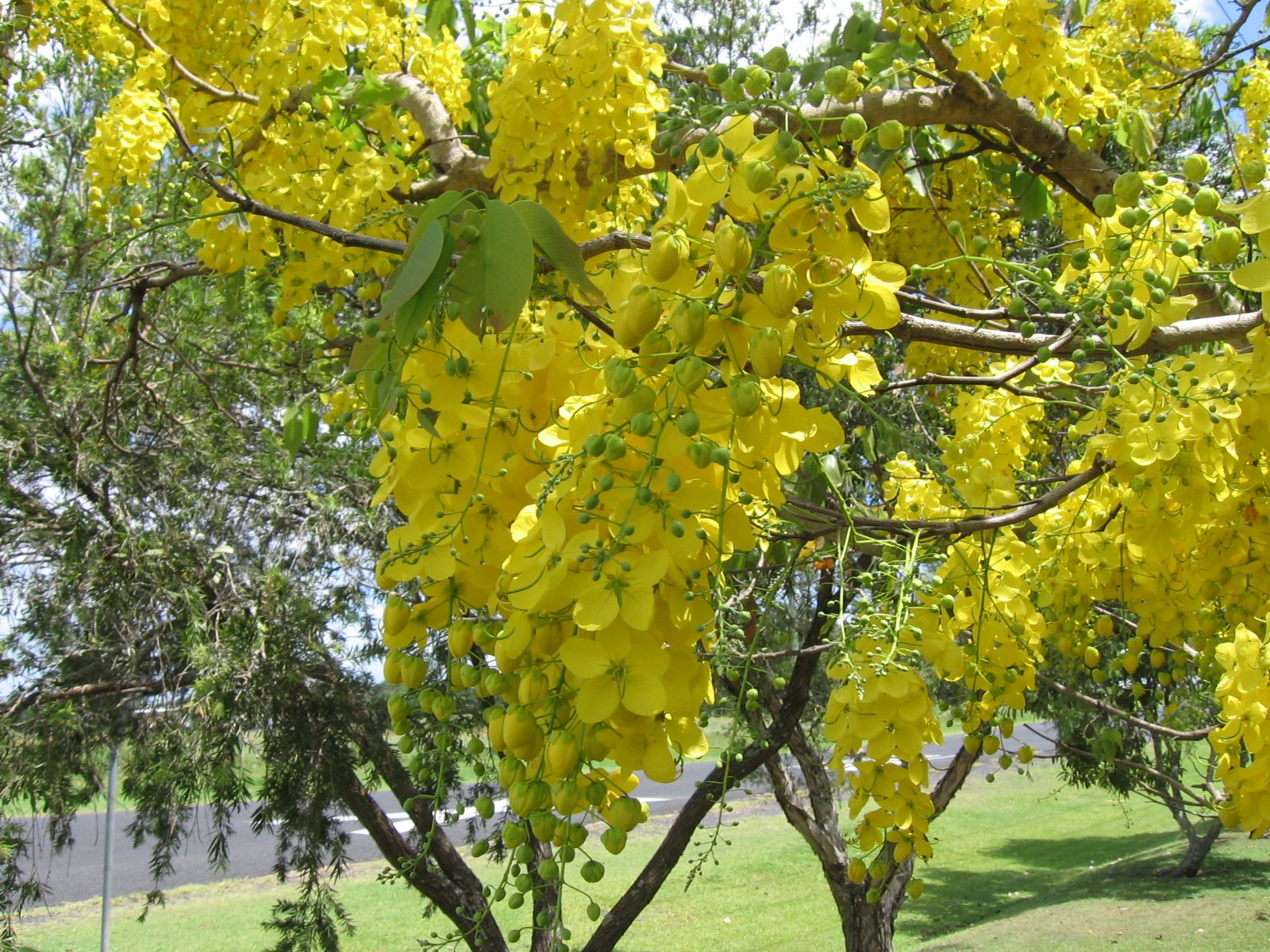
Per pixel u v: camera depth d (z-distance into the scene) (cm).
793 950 763
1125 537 214
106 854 653
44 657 490
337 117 245
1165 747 386
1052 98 277
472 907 470
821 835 468
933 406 363
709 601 116
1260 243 122
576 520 109
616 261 142
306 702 481
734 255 102
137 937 859
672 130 178
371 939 826
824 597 285
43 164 494
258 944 821
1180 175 261
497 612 126
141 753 483
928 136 343
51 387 492
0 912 499
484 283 117
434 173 284
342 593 507
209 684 422
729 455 107
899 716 175
